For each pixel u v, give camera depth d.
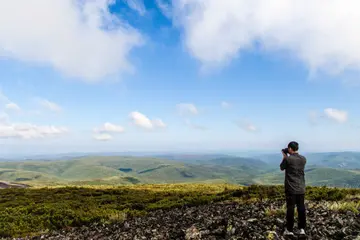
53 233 19.69
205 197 28.27
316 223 11.55
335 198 19.23
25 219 23.20
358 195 19.75
